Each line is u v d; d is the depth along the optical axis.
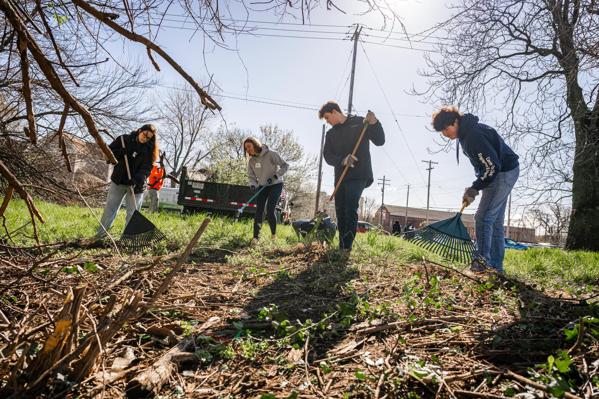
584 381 1.72
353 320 2.65
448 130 4.46
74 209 8.91
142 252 4.59
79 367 1.64
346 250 5.00
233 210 15.11
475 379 1.79
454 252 4.07
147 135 5.37
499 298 3.10
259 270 4.11
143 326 2.40
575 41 5.72
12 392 1.47
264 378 1.85
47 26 1.81
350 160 4.96
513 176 4.41
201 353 2.03
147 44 1.80
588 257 7.44
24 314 2.17
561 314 2.68
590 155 9.77
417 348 2.15
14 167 2.76
